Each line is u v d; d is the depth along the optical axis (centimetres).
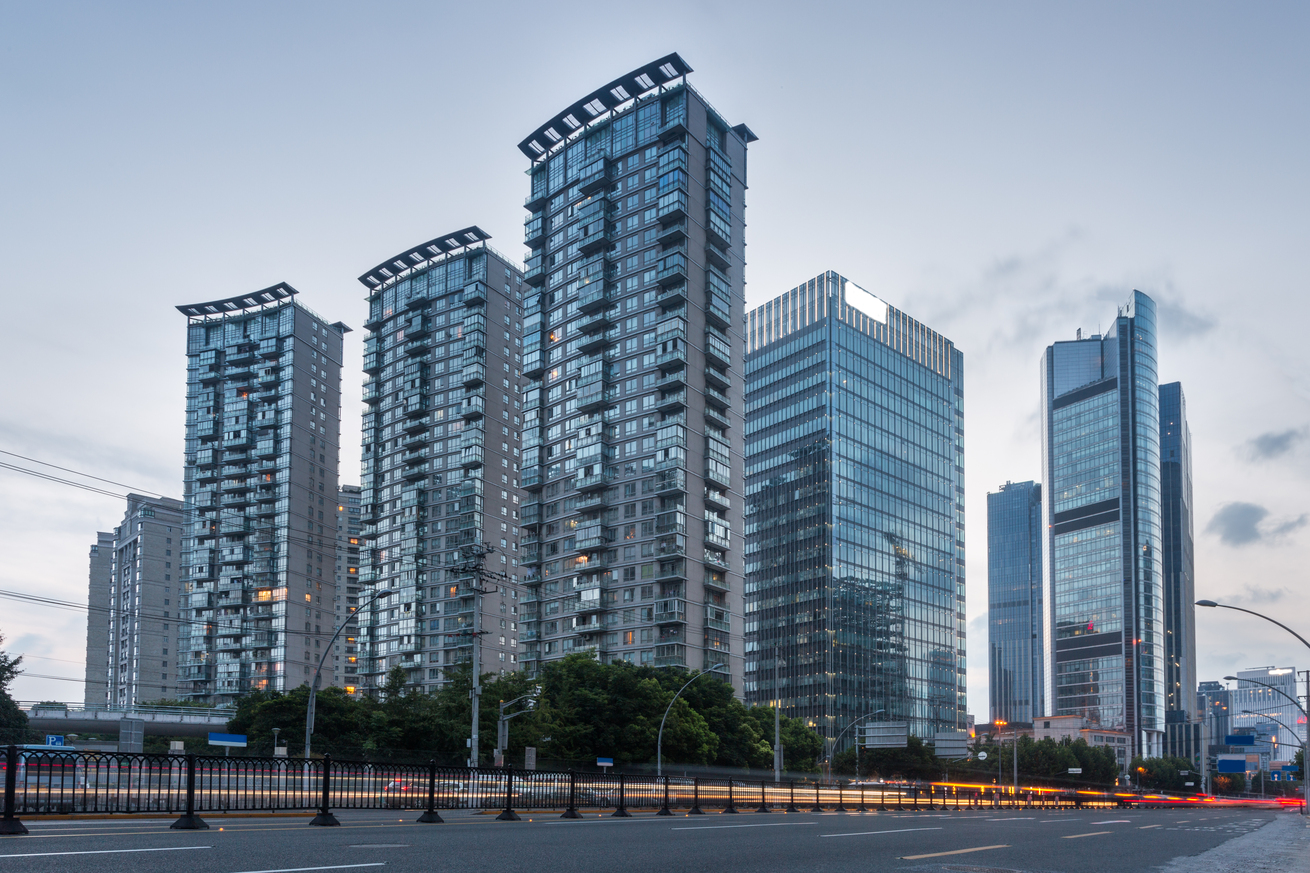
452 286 16200
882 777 12888
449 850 1350
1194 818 4700
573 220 14750
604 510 13350
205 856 1148
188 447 18225
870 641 19438
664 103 13850
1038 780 15250
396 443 16438
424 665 14838
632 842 1642
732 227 14250
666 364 12912
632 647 12556
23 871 964
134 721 8631
